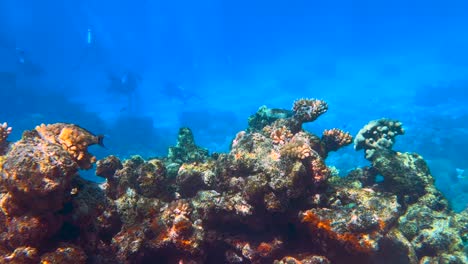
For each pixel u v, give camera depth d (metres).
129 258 1.06
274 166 1.13
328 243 1.08
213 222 1.19
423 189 1.66
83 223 1.00
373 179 1.82
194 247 1.06
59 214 0.92
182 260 1.08
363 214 1.09
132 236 1.09
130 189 1.26
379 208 1.29
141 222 1.17
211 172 1.36
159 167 1.38
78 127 1.10
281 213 1.15
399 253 1.29
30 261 0.84
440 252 1.43
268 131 1.59
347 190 1.38
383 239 1.17
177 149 1.82
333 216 1.10
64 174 0.84
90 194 1.12
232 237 1.20
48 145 0.88
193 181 1.40
